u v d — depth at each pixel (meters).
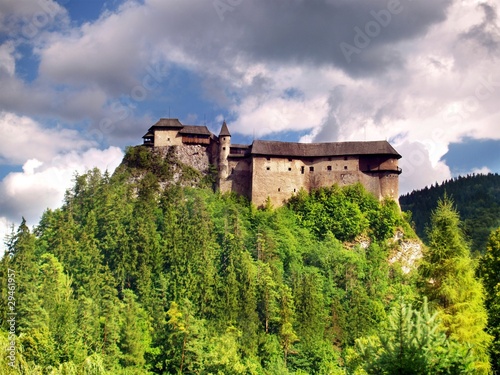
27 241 148.50
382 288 152.12
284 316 127.19
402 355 34.81
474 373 35.94
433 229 59.94
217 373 100.81
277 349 121.19
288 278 149.12
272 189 184.12
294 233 171.50
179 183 188.25
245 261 144.62
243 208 178.62
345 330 129.75
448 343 35.91
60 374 84.00
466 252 58.16
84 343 108.50
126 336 113.19
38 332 102.75
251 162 185.75
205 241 155.88
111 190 184.00
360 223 175.50
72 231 164.75
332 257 161.25
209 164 195.38
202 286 135.12
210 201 180.62
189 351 111.50
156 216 172.62
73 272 148.00
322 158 187.50
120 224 164.00
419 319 35.88
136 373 107.50
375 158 185.00
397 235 176.00
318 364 117.88
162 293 139.12
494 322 64.69
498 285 68.25
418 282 59.28
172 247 153.00
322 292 145.88
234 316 126.88
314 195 184.00
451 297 55.44
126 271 148.38
